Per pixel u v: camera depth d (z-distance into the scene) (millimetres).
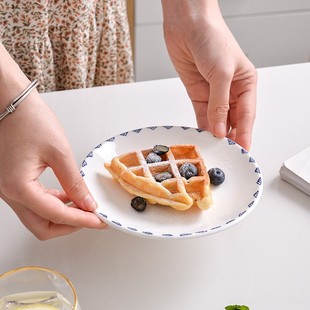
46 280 629
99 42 1225
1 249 765
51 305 622
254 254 757
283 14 1812
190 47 936
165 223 762
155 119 993
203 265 745
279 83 1090
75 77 1212
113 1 1188
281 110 1021
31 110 729
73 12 1137
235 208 774
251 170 816
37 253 760
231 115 965
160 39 1745
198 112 978
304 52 1930
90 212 747
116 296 712
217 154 861
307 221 803
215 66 896
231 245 769
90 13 1161
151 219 768
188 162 831
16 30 1129
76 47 1177
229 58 904
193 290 718
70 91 1055
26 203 711
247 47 1858
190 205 763
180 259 752
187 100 1041
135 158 844
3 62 735
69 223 727
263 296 708
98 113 1004
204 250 762
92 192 792
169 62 1805
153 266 745
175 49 975
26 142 719
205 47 915
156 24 1712
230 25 1791
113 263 749
